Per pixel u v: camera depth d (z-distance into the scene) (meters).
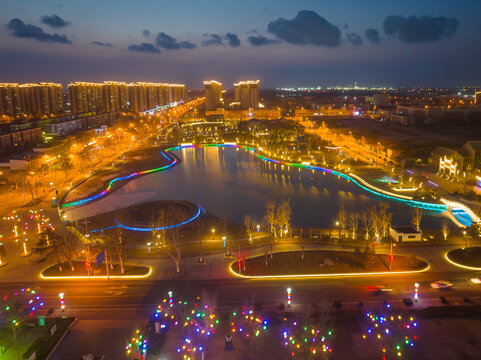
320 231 123.19
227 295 84.69
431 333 69.75
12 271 98.25
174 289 87.62
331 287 87.31
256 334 68.12
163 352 66.25
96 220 138.25
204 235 121.19
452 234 117.00
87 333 72.38
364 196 169.50
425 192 158.88
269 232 123.06
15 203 159.12
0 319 71.38
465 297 80.94
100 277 94.25
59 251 109.00
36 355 64.94
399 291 84.94
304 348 65.56
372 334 69.69
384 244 109.94
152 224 129.38
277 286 88.25
